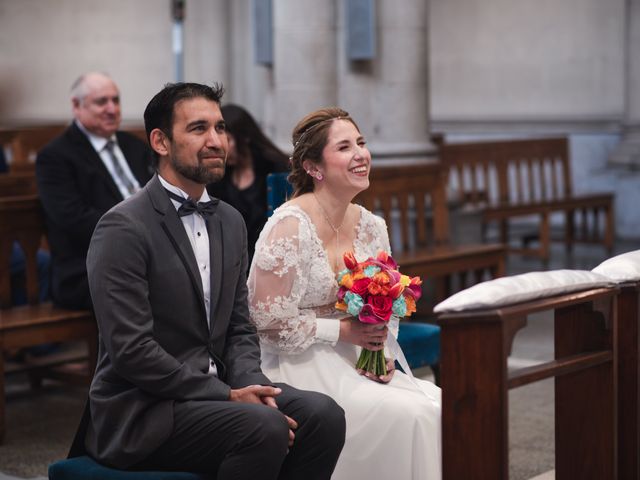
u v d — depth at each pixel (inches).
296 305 181.6
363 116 397.7
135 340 152.0
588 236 557.6
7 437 249.3
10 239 266.4
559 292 143.6
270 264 179.8
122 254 154.2
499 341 127.6
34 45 679.7
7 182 322.3
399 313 180.4
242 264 171.9
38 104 682.2
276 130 397.7
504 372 128.0
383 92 399.5
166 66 663.8
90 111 275.4
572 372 157.1
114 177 280.1
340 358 185.8
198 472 155.9
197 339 161.9
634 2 580.7
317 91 390.9
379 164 397.1
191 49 655.1
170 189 163.5
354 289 178.5
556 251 539.8
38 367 291.9
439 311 131.0
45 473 222.1
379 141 400.5
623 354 164.7
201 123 160.7
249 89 649.0
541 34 614.5
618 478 166.2
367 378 185.5
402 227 339.3
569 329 159.5
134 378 152.6
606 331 155.7
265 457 150.9
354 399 177.8
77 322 259.4
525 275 141.6
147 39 664.4
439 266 318.3
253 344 169.8
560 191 609.3
